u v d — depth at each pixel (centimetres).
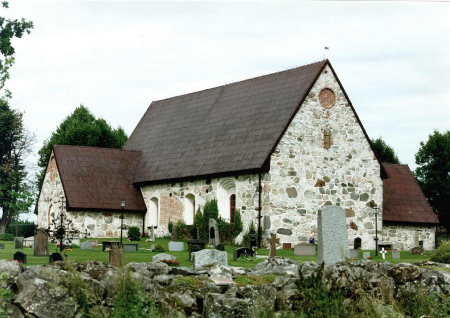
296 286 2166
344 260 2397
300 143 4888
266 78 5425
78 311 1834
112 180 5603
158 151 5784
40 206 5888
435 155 7881
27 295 1839
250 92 5447
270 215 4734
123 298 1773
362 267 2325
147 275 2169
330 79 5050
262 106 5194
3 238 5919
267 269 2381
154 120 6238
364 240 5122
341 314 1917
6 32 3028
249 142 4981
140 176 5659
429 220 5597
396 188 5744
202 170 5125
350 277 2173
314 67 5075
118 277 1797
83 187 5419
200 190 5150
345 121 5091
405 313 2083
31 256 3384
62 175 5434
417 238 5538
